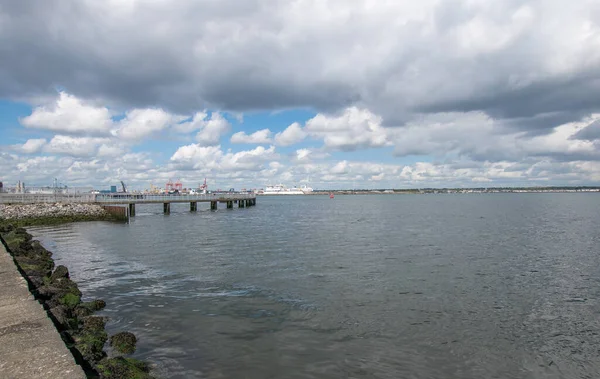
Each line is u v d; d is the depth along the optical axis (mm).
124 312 13789
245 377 9266
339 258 24531
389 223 53250
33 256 21094
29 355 7656
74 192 61500
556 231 42188
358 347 11008
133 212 62250
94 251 27516
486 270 21156
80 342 9703
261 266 21906
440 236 37312
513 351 10938
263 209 96125
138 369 8961
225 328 12289
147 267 21688
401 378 9375
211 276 19391
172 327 12352
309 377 9336
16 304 10812
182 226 47281
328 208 104438
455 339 11664
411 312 14000
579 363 10312
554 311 14359
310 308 14305
